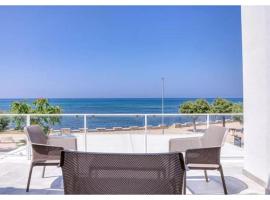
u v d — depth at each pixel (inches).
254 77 134.2
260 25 126.6
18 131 185.3
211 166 109.7
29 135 121.2
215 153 110.3
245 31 144.1
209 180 137.6
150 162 56.0
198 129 187.9
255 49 132.6
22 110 349.1
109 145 197.3
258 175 130.3
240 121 189.8
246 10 142.8
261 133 127.1
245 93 144.7
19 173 151.6
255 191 120.0
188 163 108.5
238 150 188.5
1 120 187.0
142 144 202.1
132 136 200.4
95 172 56.9
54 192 119.3
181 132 190.9
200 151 109.3
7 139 186.7
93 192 57.4
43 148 117.0
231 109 548.4
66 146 138.4
